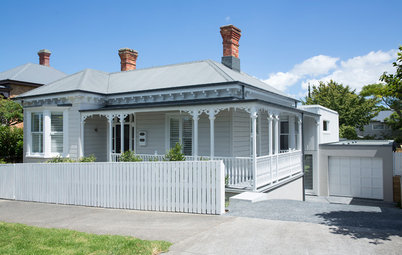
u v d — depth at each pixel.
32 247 6.05
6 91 26.67
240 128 14.10
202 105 11.92
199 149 14.30
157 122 15.49
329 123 21.45
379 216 8.06
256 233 6.50
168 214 8.70
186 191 8.87
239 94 13.80
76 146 15.41
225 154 13.64
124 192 9.94
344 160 18.27
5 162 18.97
